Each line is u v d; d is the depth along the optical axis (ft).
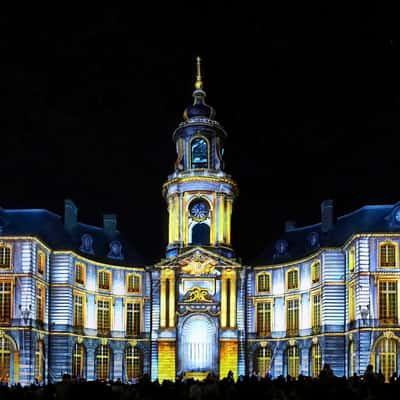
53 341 233.35
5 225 232.53
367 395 71.10
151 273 264.11
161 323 254.27
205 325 256.11
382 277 213.05
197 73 286.05
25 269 220.64
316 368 234.79
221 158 274.77
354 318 218.59
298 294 251.39
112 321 258.16
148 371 257.75
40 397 76.13
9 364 215.10
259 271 264.31
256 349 258.16
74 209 265.75
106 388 63.77
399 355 207.82
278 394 71.00
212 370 249.75
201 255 256.11
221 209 264.52
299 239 270.05
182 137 273.13
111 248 266.77
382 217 230.07
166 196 278.05
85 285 250.98
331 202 259.39
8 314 218.38
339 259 231.09
